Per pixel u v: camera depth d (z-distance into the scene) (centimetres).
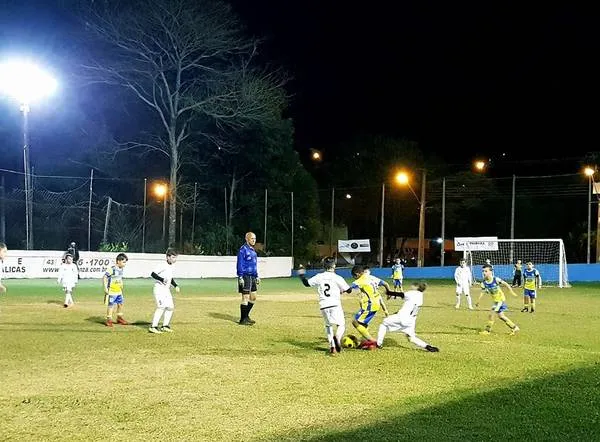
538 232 5838
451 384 878
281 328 1460
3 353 1073
